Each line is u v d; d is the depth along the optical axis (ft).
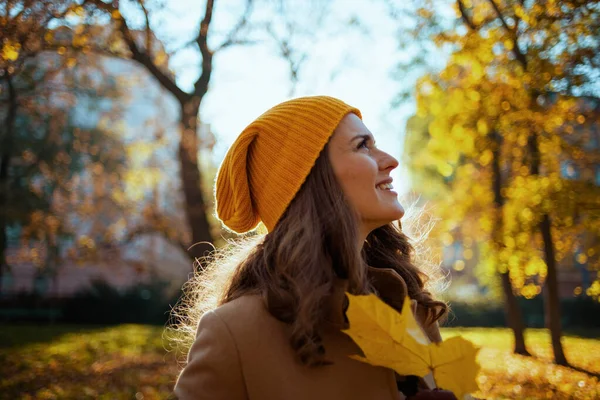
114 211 53.93
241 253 5.67
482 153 28.45
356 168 4.83
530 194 24.82
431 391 4.21
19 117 49.37
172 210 52.49
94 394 23.03
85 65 37.60
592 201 22.59
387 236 5.80
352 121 5.05
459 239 41.78
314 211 4.80
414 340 3.92
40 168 52.80
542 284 32.96
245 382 4.32
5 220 49.78
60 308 71.05
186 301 6.79
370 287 4.91
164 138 42.88
